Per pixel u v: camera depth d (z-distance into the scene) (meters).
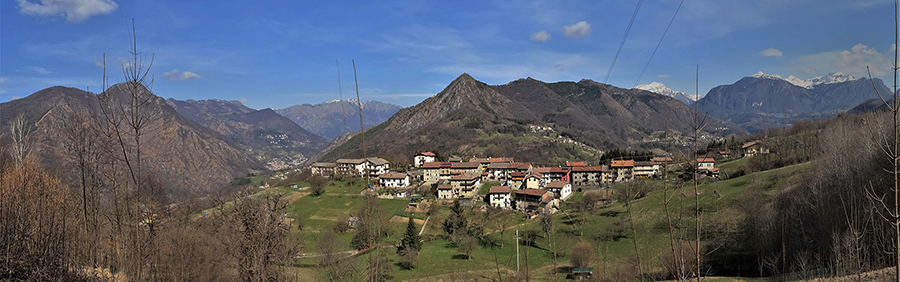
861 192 50.06
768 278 50.59
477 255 85.25
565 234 92.00
